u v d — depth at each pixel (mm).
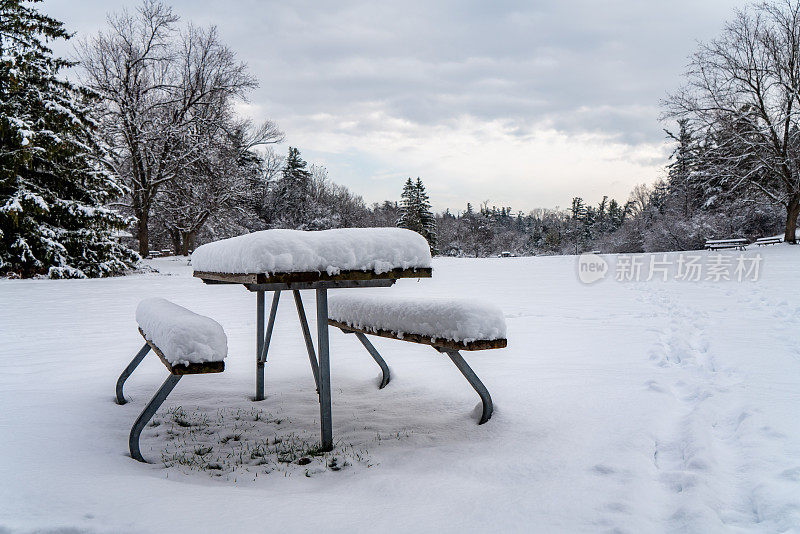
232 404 3930
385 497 2234
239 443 3131
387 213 84812
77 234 21109
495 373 4457
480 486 2328
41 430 3016
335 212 71250
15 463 2432
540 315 8406
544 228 100750
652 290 12242
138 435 2783
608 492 2217
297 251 2510
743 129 27984
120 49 32406
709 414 3158
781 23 26906
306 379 4656
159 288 16125
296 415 3668
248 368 5094
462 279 17422
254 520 1958
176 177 33688
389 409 3721
